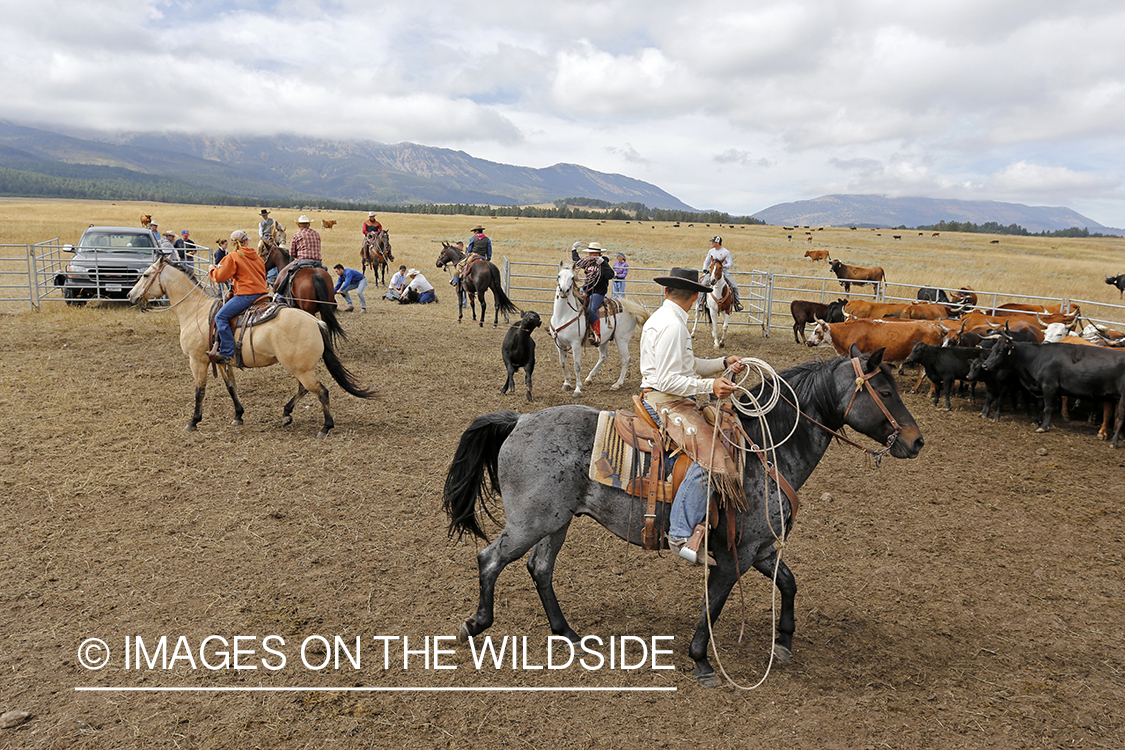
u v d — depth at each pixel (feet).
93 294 54.70
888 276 106.42
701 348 49.73
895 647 14.97
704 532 12.32
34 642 13.76
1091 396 30.63
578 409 13.87
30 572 16.33
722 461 12.41
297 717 12.07
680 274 12.81
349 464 24.27
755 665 14.14
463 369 39.63
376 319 55.72
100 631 14.26
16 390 31.09
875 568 18.53
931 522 21.59
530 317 32.58
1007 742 12.12
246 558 17.56
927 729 12.39
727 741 11.89
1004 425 33.47
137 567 16.83
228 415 29.25
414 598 16.16
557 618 14.57
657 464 12.69
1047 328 38.68
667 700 12.94
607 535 19.86
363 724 11.95
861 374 13.24
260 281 26.89
